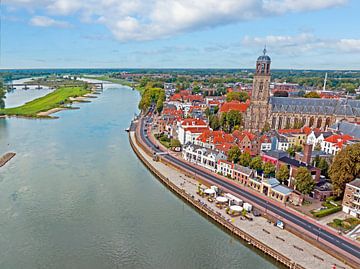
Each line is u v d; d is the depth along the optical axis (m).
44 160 168.38
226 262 87.56
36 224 102.44
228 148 165.25
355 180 112.81
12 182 136.25
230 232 103.06
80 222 104.62
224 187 133.88
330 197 122.12
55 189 130.25
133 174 153.25
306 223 103.88
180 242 96.06
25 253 87.69
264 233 99.31
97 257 86.81
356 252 87.75
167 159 173.75
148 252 89.94
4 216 106.69
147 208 117.56
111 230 100.56
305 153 141.25
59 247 90.69
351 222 104.19
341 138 185.12
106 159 174.62
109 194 127.88
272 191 123.62
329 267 82.94
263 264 88.00
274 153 151.38
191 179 147.12
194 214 115.88
